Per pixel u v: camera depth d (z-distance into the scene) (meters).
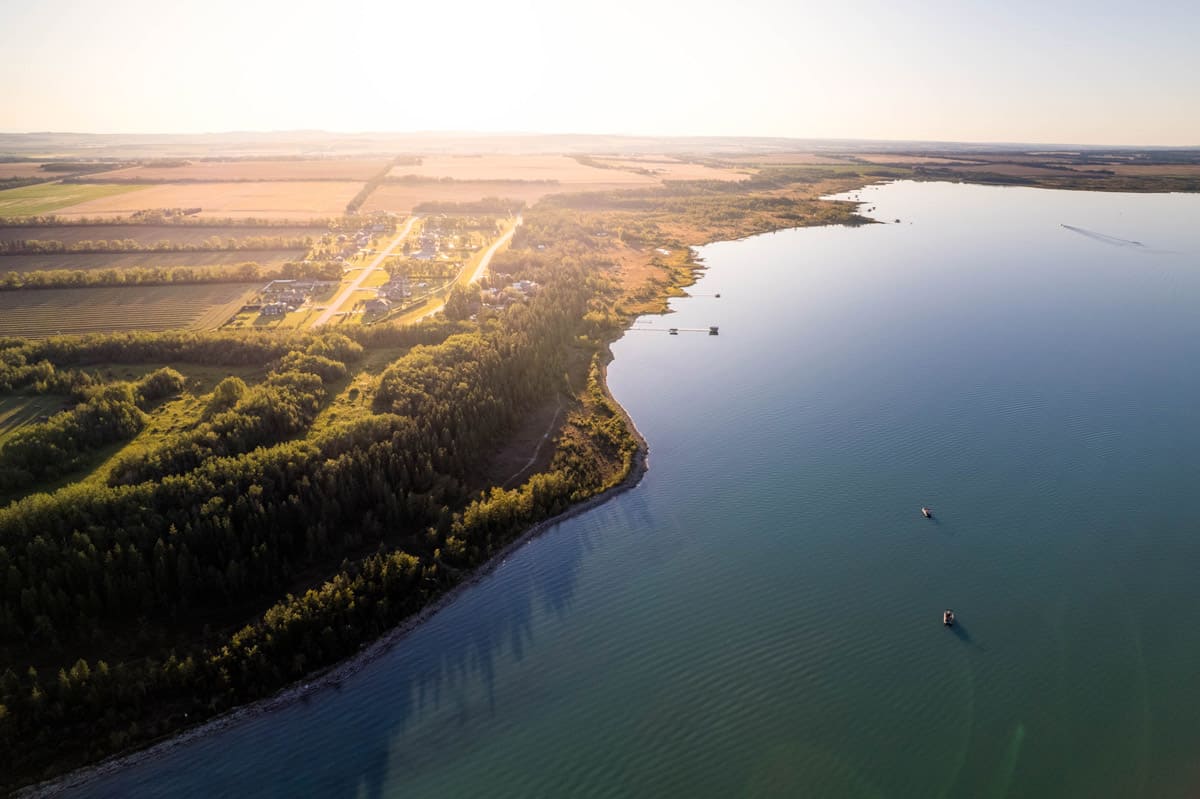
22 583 79.56
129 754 68.81
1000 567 91.38
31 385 132.50
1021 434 123.31
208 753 69.38
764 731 70.38
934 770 65.81
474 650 81.44
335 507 96.50
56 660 76.31
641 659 79.56
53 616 78.81
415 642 82.75
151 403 128.88
